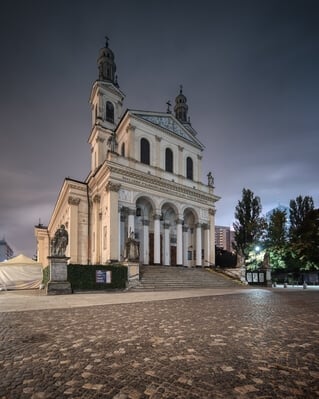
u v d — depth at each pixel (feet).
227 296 56.44
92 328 24.81
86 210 124.57
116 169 105.09
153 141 126.21
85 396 11.58
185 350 17.92
